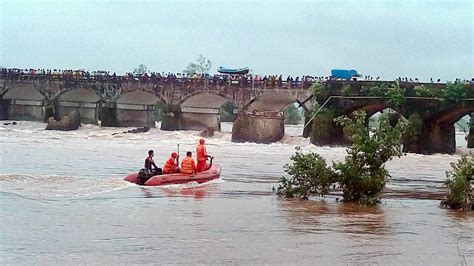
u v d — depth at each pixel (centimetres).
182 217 2453
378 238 2205
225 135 9188
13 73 10731
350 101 7875
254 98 8719
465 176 3044
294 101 8494
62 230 2108
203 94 9319
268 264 1775
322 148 7494
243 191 3362
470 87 7275
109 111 10112
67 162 4856
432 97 7362
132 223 2280
